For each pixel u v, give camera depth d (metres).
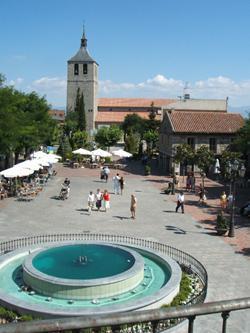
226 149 52.62
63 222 29.22
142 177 53.16
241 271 20.03
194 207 35.44
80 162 63.72
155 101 128.50
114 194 40.44
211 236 26.44
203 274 18.61
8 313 14.21
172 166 55.03
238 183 47.53
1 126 40.84
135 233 26.69
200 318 14.73
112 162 66.38
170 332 13.55
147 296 15.27
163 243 24.56
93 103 113.44
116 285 15.98
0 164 57.44
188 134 55.53
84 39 113.19
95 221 29.72
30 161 42.06
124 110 126.50
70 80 112.75
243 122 58.19
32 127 50.69
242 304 3.60
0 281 17.17
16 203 34.97
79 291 15.52
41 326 2.94
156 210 33.78
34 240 24.38
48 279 15.83
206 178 53.75
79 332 3.09
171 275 17.53
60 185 44.78
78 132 80.50
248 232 27.73
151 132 83.19
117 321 3.18
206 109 94.19
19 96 51.41
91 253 19.38
